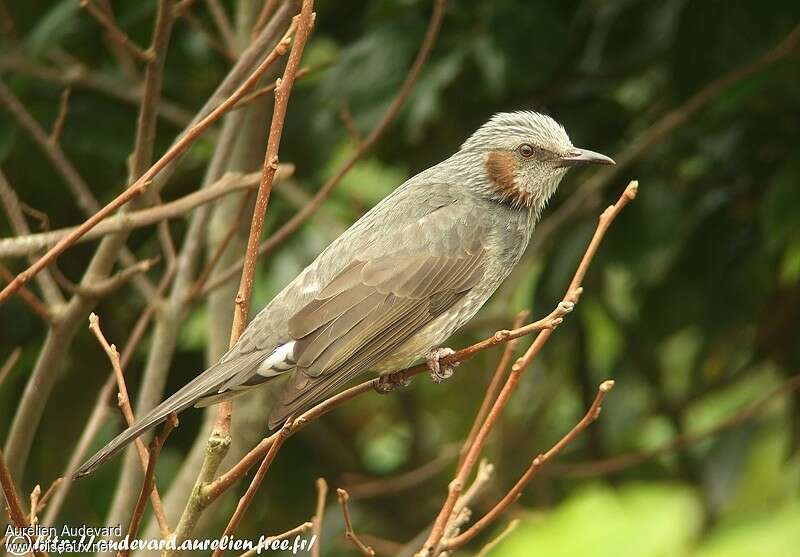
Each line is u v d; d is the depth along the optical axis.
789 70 11.25
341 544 14.04
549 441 14.95
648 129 13.17
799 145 11.55
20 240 7.66
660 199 12.80
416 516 14.73
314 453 14.41
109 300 13.38
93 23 12.22
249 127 10.16
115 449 7.04
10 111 11.55
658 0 12.66
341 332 8.77
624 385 14.16
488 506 13.58
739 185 12.92
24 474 12.96
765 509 13.43
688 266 13.09
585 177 13.53
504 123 10.05
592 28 12.88
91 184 12.78
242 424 10.34
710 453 13.20
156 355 9.58
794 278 13.23
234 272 9.66
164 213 7.90
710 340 13.23
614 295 15.16
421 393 15.84
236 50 10.43
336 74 12.03
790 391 13.23
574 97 13.23
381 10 12.02
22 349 12.95
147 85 8.02
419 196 9.73
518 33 11.95
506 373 14.30
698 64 11.98
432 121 13.23
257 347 8.59
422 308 9.16
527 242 10.14
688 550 11.63
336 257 9.22
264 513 14.08
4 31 12.21
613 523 8.02
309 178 13.03
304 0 6.57
